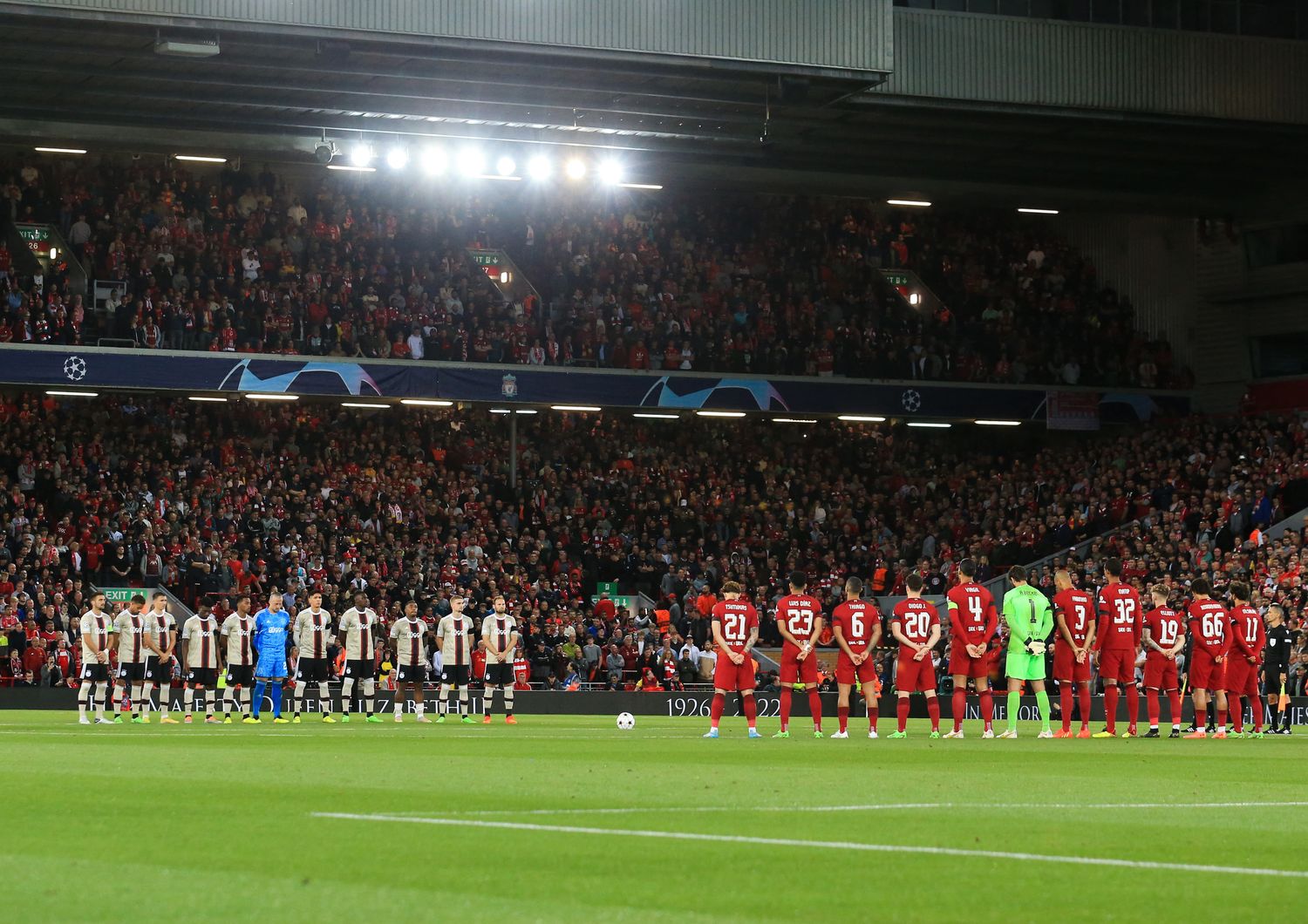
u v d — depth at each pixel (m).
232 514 43.78
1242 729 26.84
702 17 39.69
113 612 39.81
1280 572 37.38
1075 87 43.94
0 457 42.78
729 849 9.02
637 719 34.44
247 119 43.69
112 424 45.16
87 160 47.12
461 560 44.81
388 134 45.16
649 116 44.03
